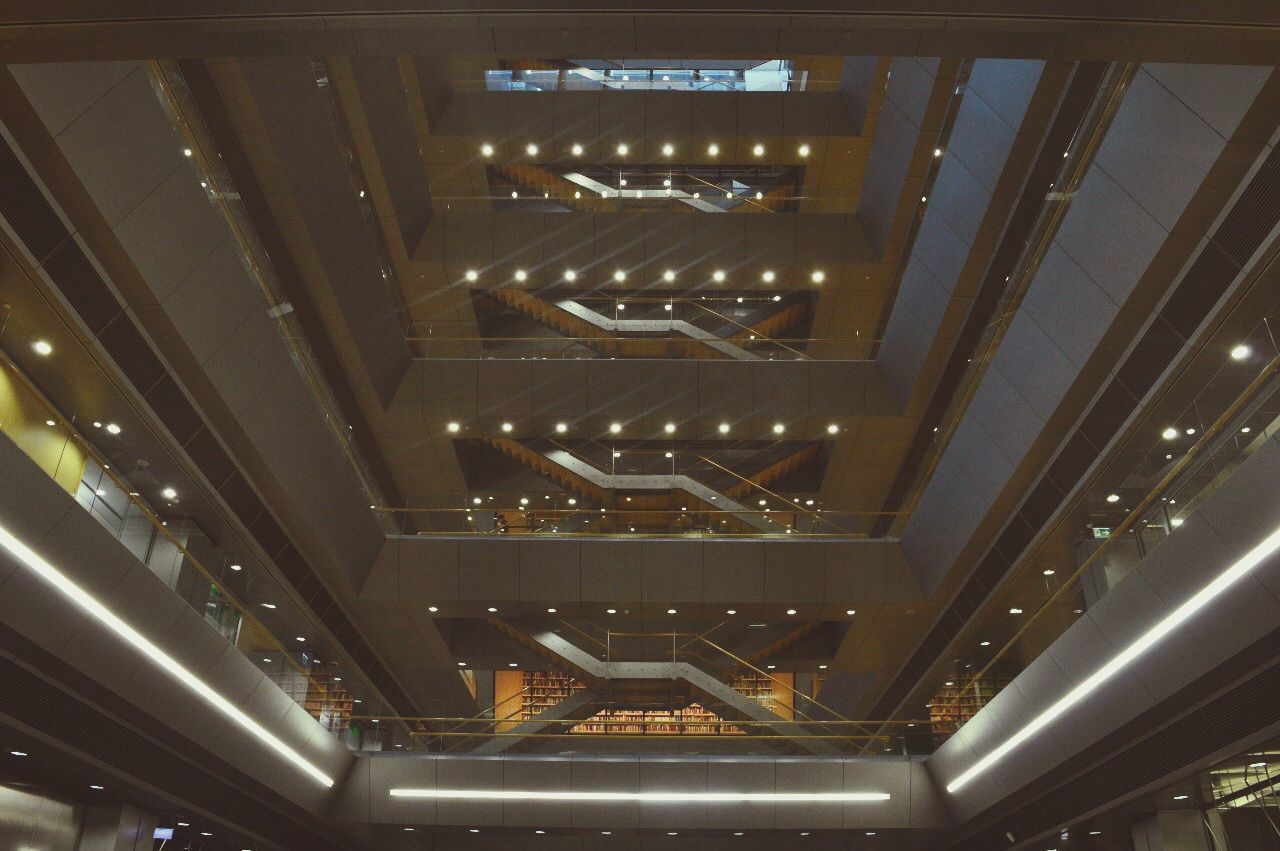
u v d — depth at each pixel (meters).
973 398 21.31
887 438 28.42
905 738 26.03
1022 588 20.14
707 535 27.03
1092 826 21.64
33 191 13.98
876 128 27.45
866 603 26.36
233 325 18.17
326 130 22.09
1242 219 13.95
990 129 21.53
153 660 16.61
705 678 27.36
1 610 13.11
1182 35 8.91
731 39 9.05
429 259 28.97
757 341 28.70
